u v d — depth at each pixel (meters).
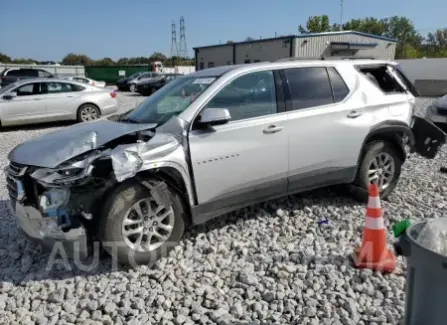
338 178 4.63
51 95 12.31
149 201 3.52
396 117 4.91
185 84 4.38
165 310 3.02
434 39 53.41
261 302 3.08
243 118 3.97
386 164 5.00
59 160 3.28
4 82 21.47
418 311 2.12
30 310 3.06
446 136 5.26
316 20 46.12
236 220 4.52
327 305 3.01
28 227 3.45
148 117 4.17
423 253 2.03
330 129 4.43
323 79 4.54
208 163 3.75
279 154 4.14
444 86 23.45
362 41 33.81
